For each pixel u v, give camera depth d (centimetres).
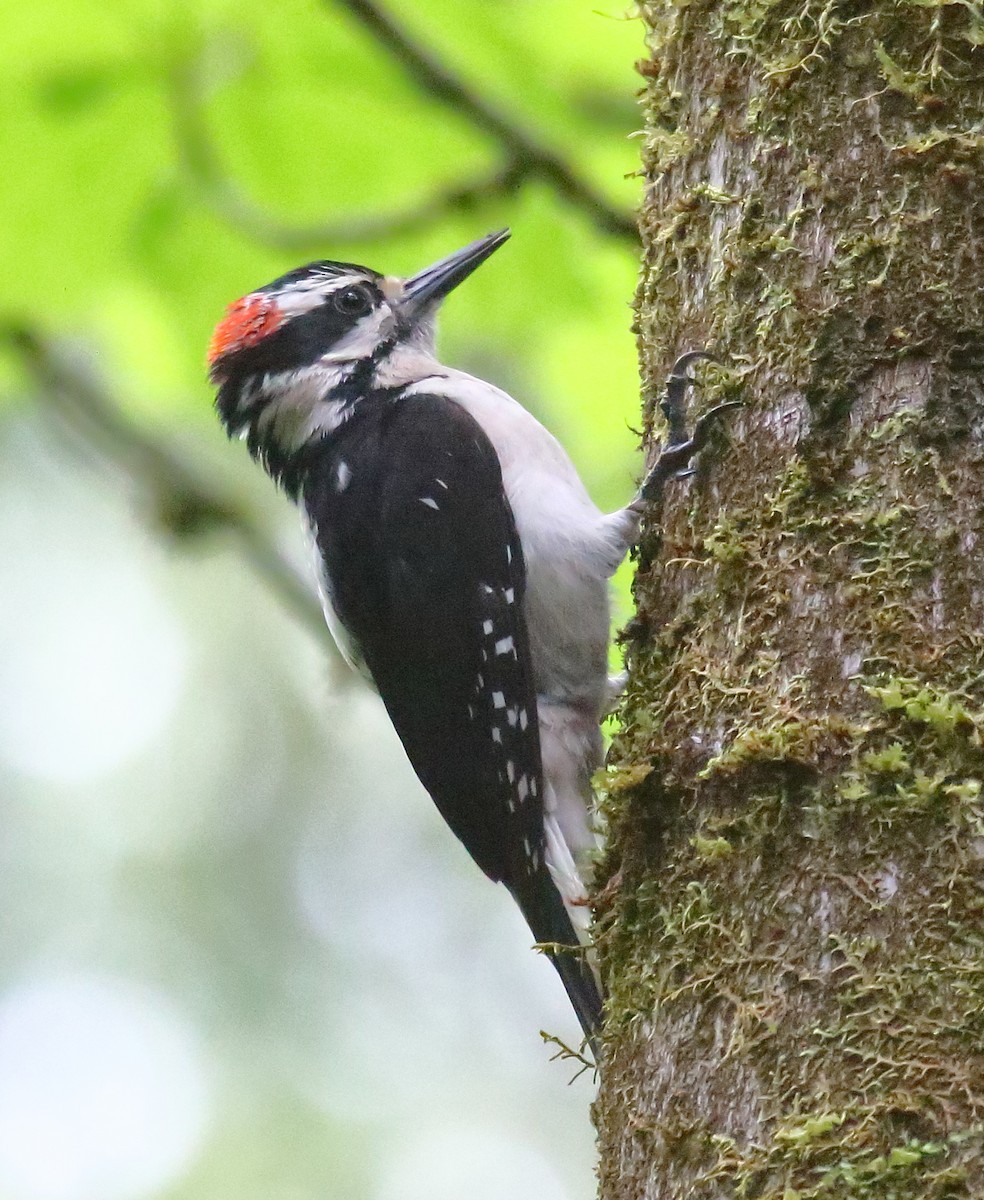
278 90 987
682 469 705
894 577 620
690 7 744
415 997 1639
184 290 1026
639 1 823
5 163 973
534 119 981
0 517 1759
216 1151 1511
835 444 647
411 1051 1609
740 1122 580
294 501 1059
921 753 595
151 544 1698
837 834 596
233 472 1365
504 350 1081
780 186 685
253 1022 1603
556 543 928
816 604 632
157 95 975
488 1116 1588
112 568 1784
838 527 635
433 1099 1584
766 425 670
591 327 1047
